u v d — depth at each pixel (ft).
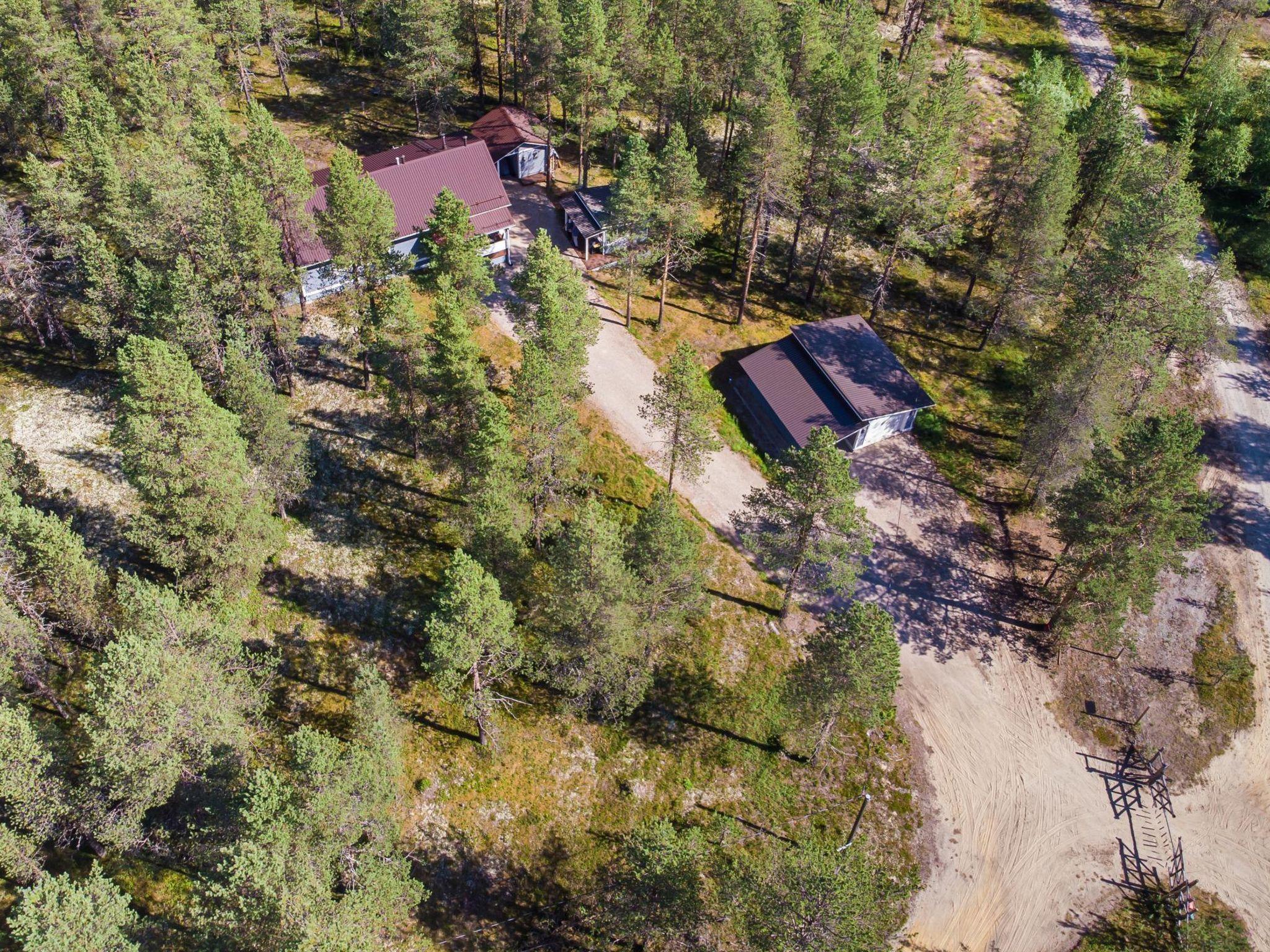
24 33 192.65
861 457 196.54
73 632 139.44
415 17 216.33
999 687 162.20
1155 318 173.68
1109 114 211.82
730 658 157.99
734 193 220.84
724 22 221.25
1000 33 327.47
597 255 225.15
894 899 105.09
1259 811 149.69
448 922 127.34
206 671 114.11
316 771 98.84
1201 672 166.61
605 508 172.55
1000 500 191.72
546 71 217.36
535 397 136.46
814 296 227.61
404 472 171.83
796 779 146.41
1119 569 144.97
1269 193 254.88
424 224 205.26
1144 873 141.18
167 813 125.49
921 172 192.65
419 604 156.04
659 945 121.19
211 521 128.98
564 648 129.90
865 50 237.86
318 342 188.14
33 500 151.23
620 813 140.05
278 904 87.92
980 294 232.94
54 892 91.09
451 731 143.64
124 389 124.88
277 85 260.83
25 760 105.50
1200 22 299.58
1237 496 196.24
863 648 118.62
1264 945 134.72
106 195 163.84
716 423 194.90
